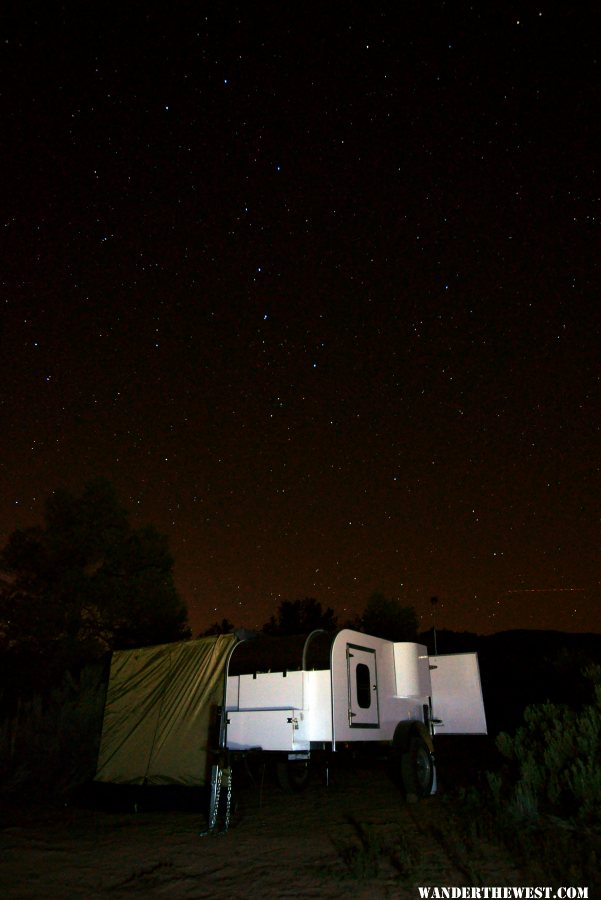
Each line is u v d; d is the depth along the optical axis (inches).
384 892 201.0
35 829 295.1
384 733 361.4
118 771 378.3
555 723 337.7
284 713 326.6
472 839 255.9
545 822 267.3
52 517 743.7
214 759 312.3
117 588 709.3
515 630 1425.9
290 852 251.0
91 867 233.9
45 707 517.3
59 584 694.5
